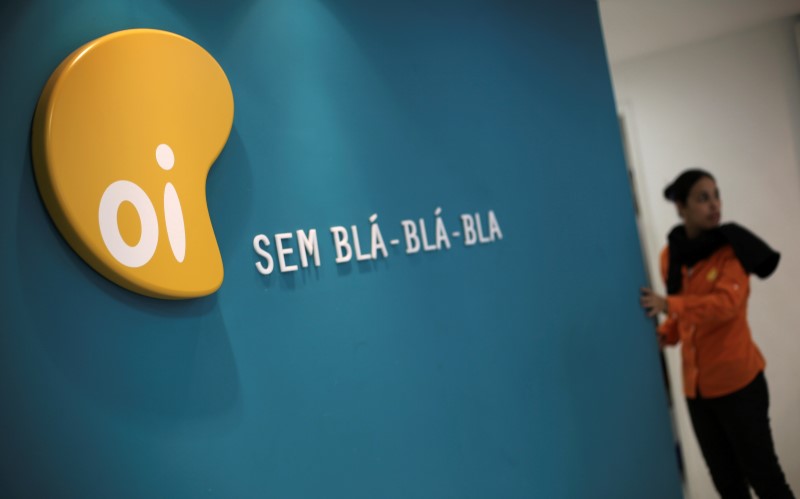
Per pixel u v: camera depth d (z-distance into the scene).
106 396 1.46
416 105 2.13
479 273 2.23
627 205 2.81
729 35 4.34
